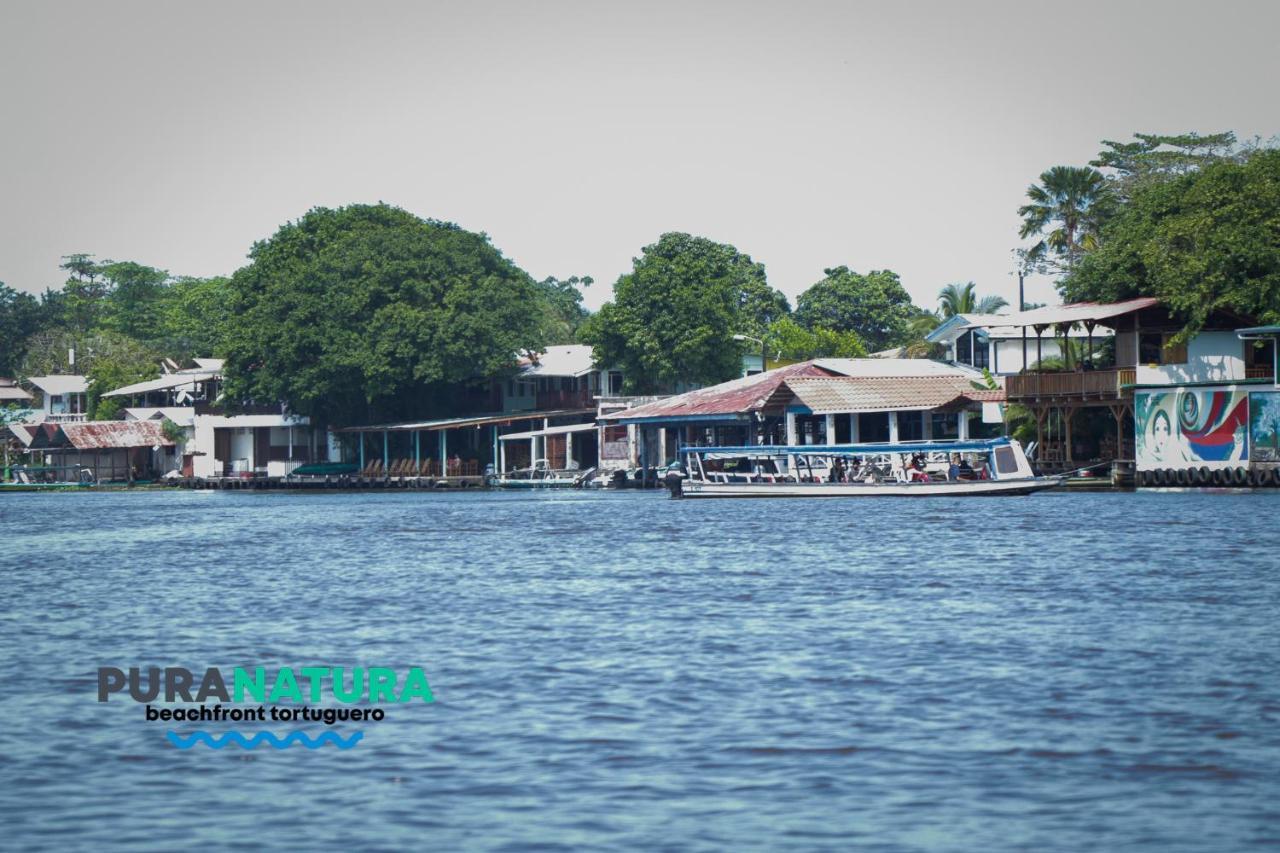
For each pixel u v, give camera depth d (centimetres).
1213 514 18912
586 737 6819
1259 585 11544
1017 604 10800
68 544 19638
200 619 10962
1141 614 10125
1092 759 6309
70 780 6241
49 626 10706
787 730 6881
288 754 6631
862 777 6119
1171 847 5259
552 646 9294
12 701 7812
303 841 5425
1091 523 18062
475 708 7475
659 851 5278
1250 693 7456
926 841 5353
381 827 5569
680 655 8856
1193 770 6125
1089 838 5359
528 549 16650
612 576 13388
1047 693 7556
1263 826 5450
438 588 12712
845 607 10844
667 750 6569
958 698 7488
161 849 5359
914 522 19300
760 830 5484
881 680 7975
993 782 6019
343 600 11988
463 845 5359
